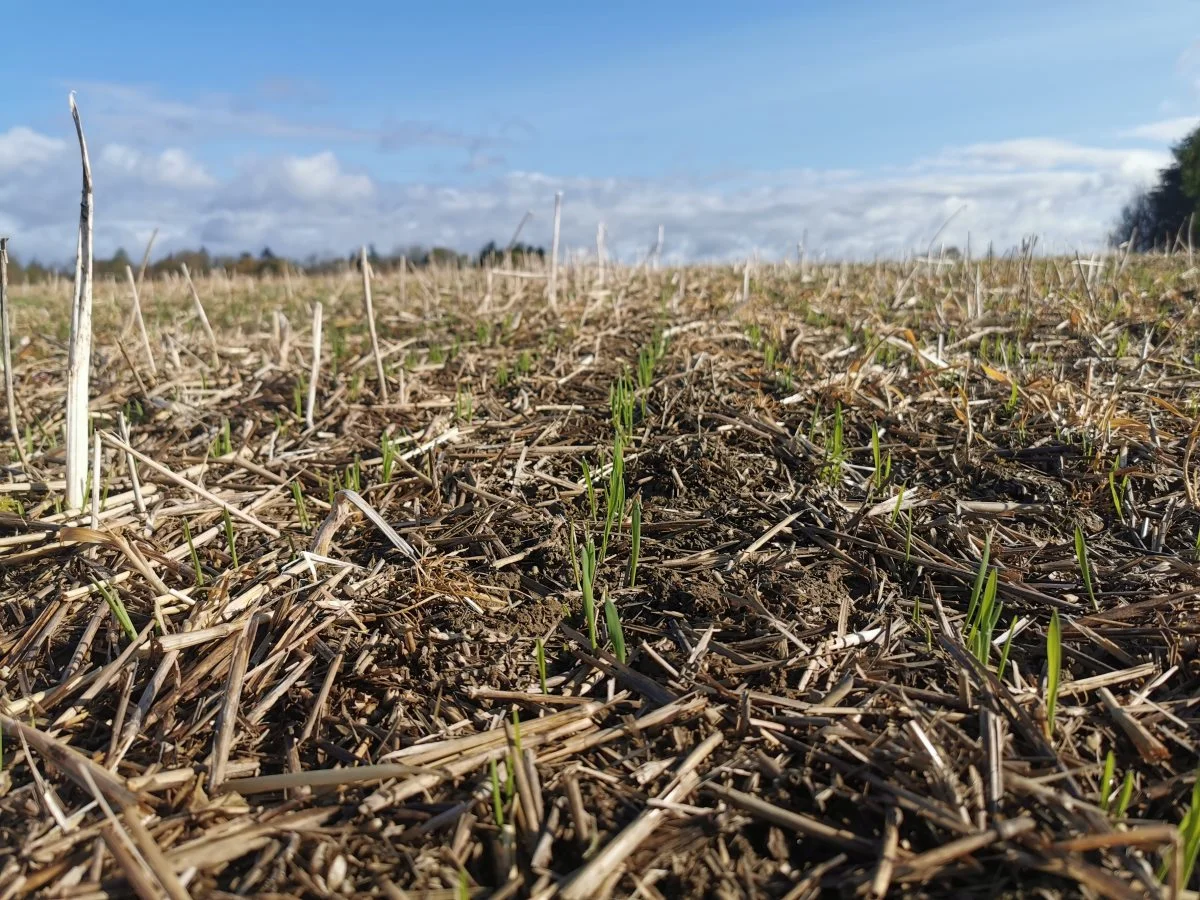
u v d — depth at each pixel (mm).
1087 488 651
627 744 417
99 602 537
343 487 711
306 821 365
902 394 845
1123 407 792
